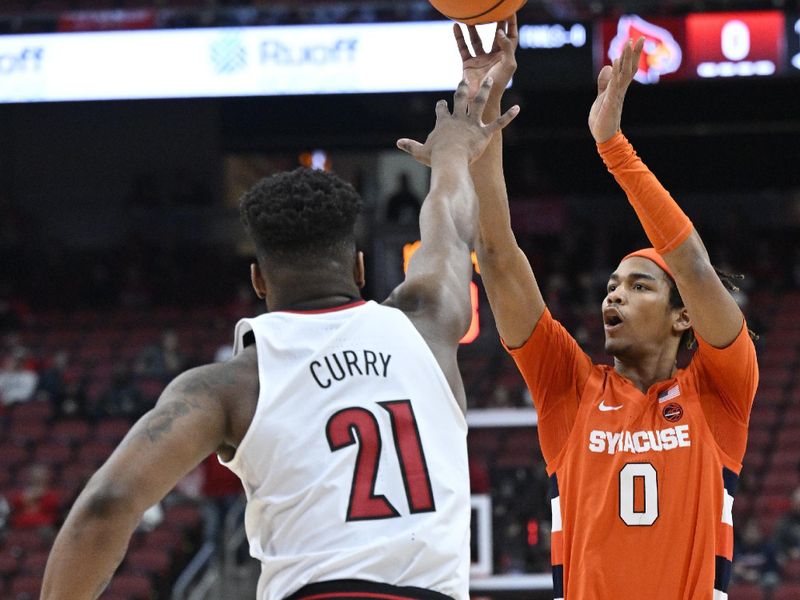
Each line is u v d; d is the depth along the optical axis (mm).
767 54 31219
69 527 4371
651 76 31391
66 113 45844
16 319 40188
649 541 6754
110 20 33281
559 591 7051
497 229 7164
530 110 38750
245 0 37781
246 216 5238
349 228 5262
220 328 39719
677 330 7398
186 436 4625
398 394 4965
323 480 4734
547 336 7359
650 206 6859
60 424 32656
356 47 32750
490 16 6418
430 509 4812
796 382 34406
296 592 4648
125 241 45281
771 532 28281
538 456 23531
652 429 6992
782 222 44719
